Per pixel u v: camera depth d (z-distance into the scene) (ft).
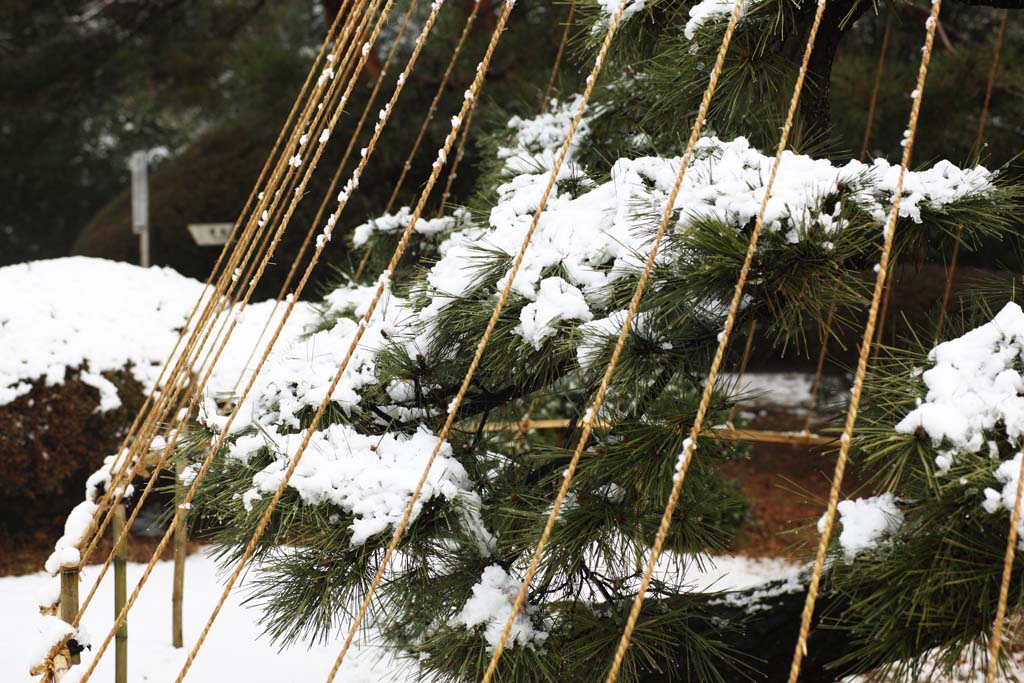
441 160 5.97
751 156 5.96
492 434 7.61
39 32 36.04
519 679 6.03
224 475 6.61
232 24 34.68
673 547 6.51
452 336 6.62
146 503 14.33
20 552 13.58
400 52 20.88
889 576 4.96
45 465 12.99
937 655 5.09
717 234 5.31
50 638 6.93
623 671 6.10
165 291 14.39
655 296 5.70
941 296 15.88
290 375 7.04
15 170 45.42
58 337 13.15
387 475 6.15
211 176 26.23
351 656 10.39
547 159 8.71
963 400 4.95
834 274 5.50
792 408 22.08
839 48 16.79
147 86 36.68
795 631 6.92
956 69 14.51
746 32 6.84
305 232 21.61
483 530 6.54
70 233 48.70
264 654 10.44
